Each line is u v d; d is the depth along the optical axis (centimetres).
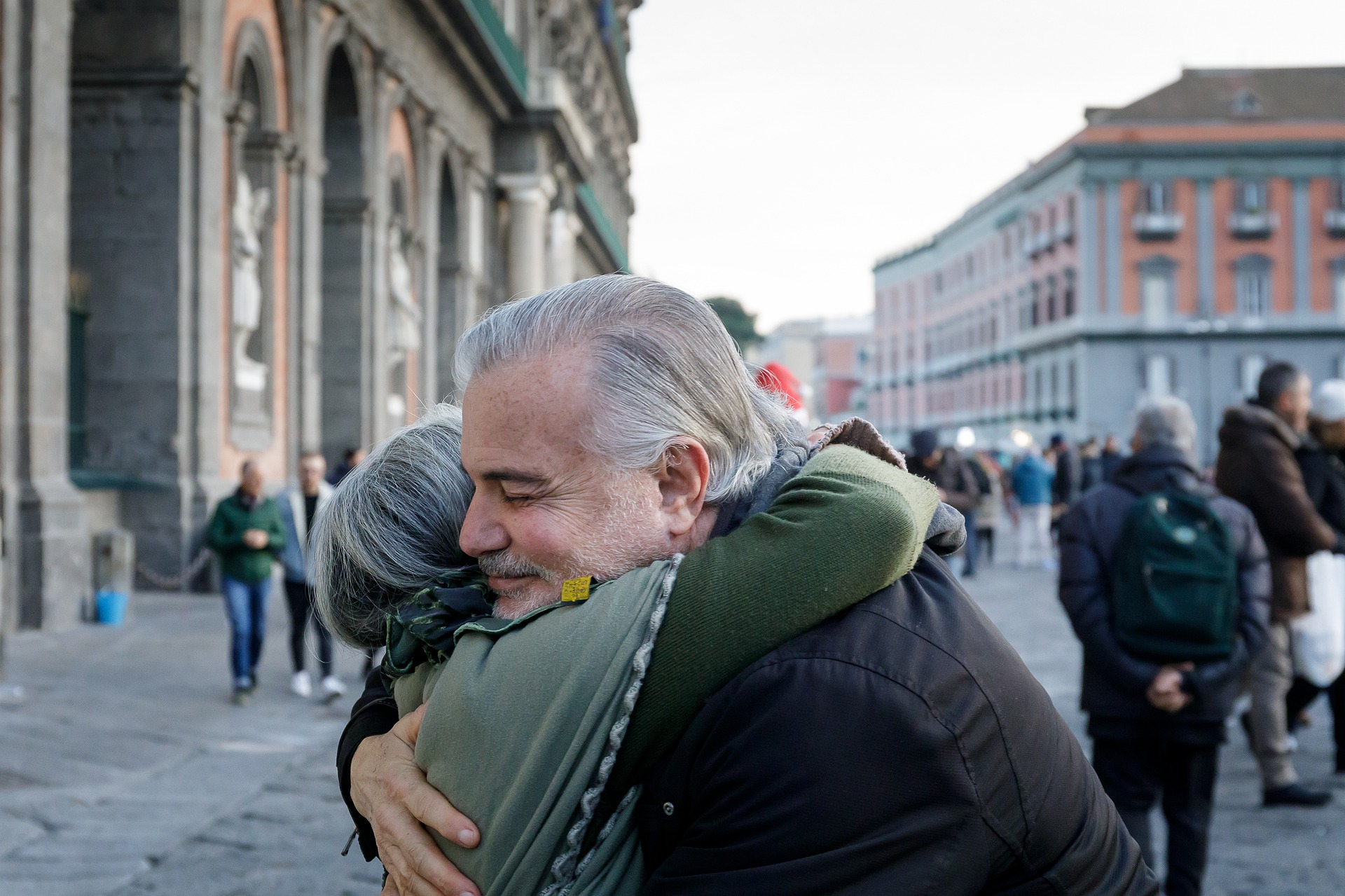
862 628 113
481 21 2380
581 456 120
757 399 139
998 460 4872
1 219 1055
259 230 1566
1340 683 624
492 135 2881
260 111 1602
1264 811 559
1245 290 5950
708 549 118
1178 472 388
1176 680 369
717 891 107
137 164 1378
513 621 123
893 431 9112
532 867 113
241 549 801
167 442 1381
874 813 107
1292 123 5903
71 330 1381
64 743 663
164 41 1367
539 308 125
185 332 1388
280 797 577
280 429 1661
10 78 1063
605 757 113
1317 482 567
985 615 124
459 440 158
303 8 1681
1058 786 117
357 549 155
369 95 1956
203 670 903
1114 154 5925
